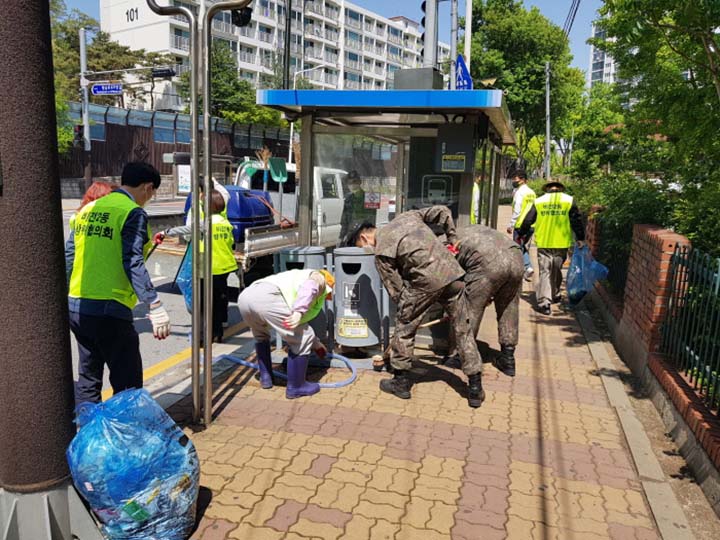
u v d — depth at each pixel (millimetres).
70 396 2734
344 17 85500
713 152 5984
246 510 3178
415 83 6598
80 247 3596
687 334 4551
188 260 6246
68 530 2707
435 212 4984
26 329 2537
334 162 6859
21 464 2582
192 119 3932
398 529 3053
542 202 7973
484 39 32406
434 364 5695
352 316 5434
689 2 4207
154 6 3891
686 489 3553
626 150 12289
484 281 5066
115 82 25844
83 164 32156
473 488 3477
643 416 4598
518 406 4742
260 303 4516
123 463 2713
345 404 4648
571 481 3604
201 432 4094
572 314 8141
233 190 9617
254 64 67938
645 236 5664
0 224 2490
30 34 2451
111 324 3613
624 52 6875
